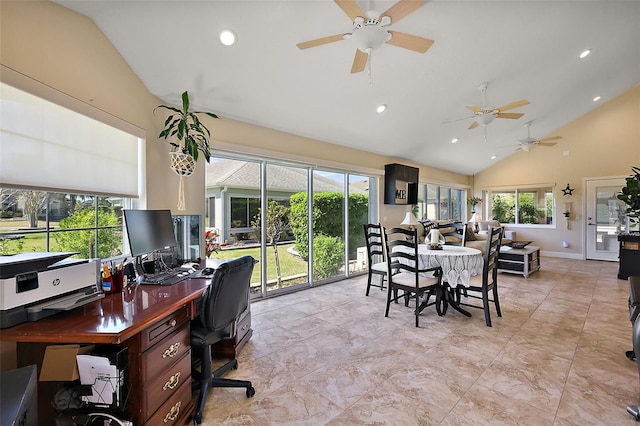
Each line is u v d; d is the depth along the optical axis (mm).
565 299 4141
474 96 4586
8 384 1047
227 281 1826
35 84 1688
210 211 3740
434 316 3506
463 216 9336
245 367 2367
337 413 1838
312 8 2443
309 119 4086
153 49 2498
